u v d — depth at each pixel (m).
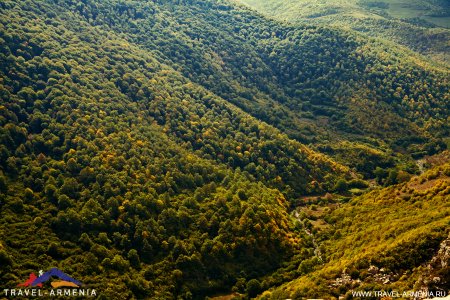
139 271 113.69
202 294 116.00
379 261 99.12
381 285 93.50
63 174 129.12
